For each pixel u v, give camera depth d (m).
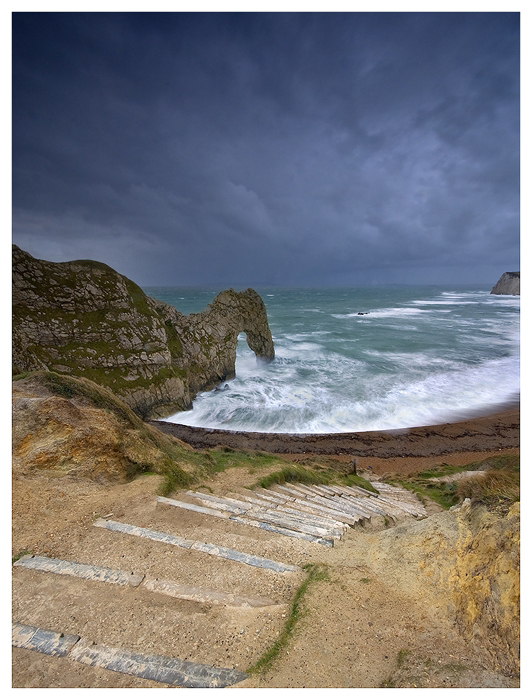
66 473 7.53
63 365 19.25
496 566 4.26
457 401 25.00
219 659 3.67
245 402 24.92
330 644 3.93
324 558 5.77
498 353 37.78
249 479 11.36
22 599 4.41
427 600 4.60
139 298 25.22
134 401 21.38
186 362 26.12
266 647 3.87
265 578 5.12
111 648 3.74
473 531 5.07
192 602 4.48
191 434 20.38
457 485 12.61
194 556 5.47
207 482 10.43
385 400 25.09
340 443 19.77
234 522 6.83
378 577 5.19
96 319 21.84
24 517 6.16
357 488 13.78
